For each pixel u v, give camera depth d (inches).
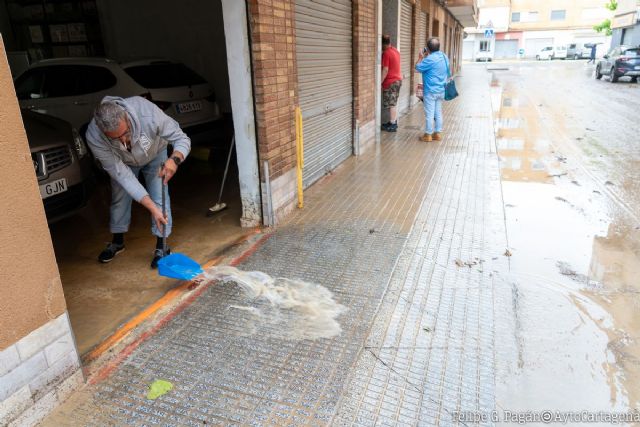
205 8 388.5
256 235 176.9
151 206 139.6
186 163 295.7
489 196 216.7
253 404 93.6
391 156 300.4
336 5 248.5
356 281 140.9
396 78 379.9
